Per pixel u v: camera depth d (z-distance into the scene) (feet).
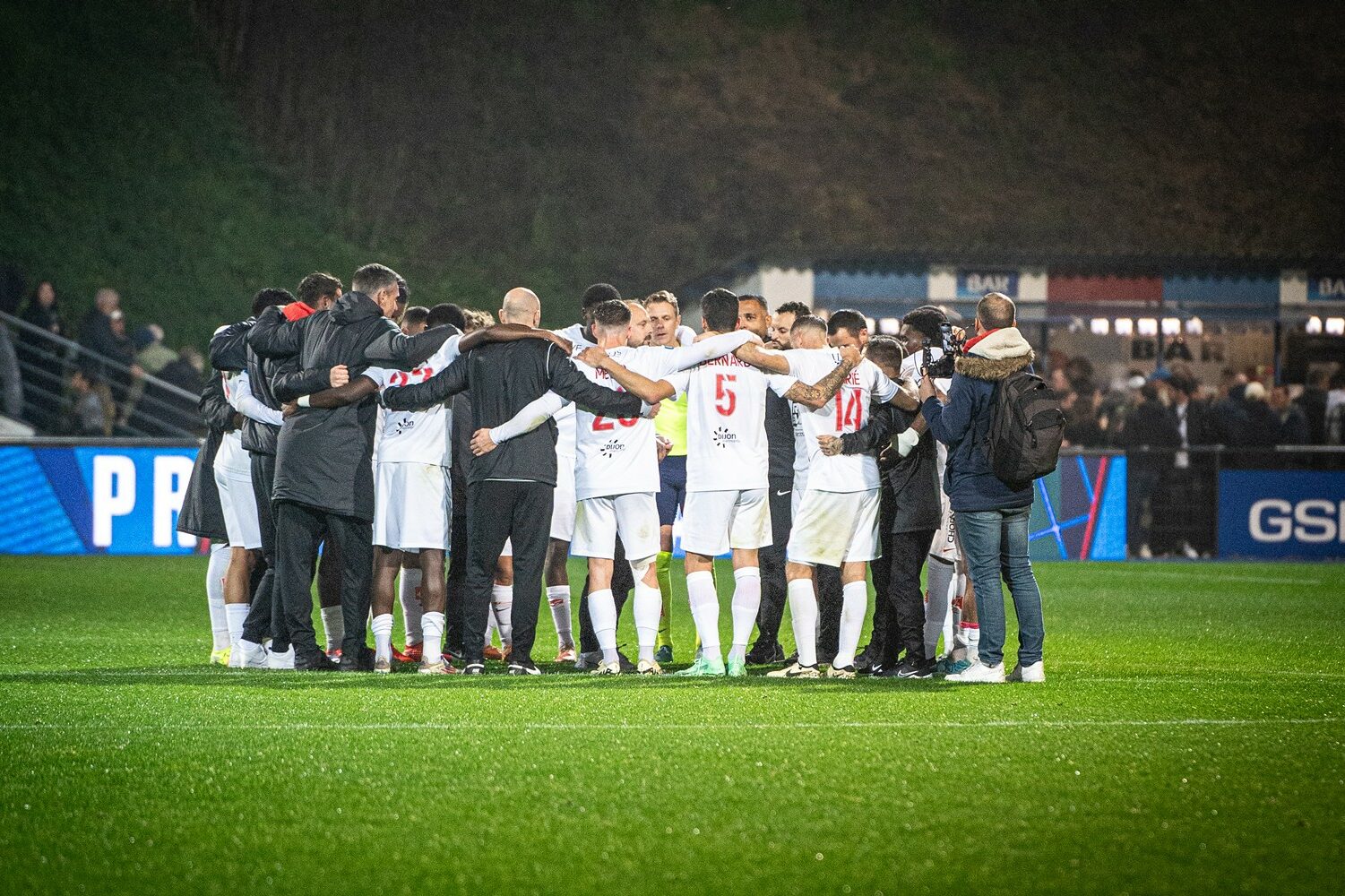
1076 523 224.94
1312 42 404.57
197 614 141.28
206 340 294.05
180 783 64.23
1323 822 58.65
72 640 120.88
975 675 96.43
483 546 98.73
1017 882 50.83
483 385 97.40
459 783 64.08
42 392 254.88
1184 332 283.59
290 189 338.54
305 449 97.19
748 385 100.32
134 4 349.61
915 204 354.33
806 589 100.42
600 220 357.00
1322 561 228.22
